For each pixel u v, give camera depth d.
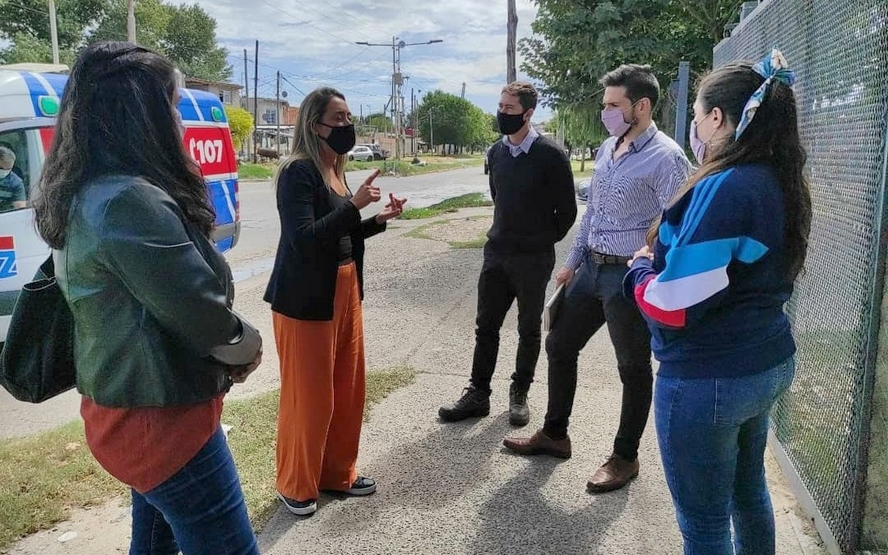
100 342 1.68
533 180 3.74
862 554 2.53
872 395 2.44
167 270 1.60
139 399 1.69
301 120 2.89
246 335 1.84
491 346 4.05
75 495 3.25
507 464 3.53
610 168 3.20
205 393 1.75
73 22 41.81
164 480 1.75
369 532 2.93
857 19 2.63
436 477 3.40
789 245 1.88
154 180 1.69
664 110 8.76
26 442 3.86
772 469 3.44
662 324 1.89
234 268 9.91
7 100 5.72
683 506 2.06
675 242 1.86
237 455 3.62
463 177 37.09
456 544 2.84
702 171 1.89
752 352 1.89
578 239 3.43
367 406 4.29
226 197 8.15
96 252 1.61
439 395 4.47
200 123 7.64
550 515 3.05
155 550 2.20
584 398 4.39
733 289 1.87
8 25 40.44
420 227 12.93
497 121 3.77
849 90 2.70
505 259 3.88
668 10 9.38
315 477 3.05
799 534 2.86
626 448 3.29
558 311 3.46
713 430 1.92
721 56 5.39
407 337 5.82
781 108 1.84
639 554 2.76
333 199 2.97
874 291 2.38
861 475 2.49
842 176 2.77
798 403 3.22
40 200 1.70
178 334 1.66
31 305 1.84
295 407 2.98
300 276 2.86
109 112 1.67
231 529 1.85
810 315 3.15
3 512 3.06
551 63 10.45
